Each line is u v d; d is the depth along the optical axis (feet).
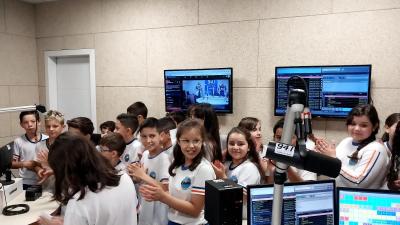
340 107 10.28
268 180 6.63
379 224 4.34
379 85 10.14
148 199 5.56
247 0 11.84
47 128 9.01
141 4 13.88
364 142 6.18
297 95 2.66
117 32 14.51
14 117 15.49
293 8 11.14
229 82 11.98
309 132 2.63
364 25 10.21
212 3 12.45
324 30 10.74
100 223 4.22
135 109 11.59
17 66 15.55
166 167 7.07
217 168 6.26
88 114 16.17
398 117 7.23
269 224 4.52
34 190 7.74
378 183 5.91
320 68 10.44
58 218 5.10
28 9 16.01
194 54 12.95
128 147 9.16
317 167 2.54
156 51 13.74
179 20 13.15
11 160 7.90
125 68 14.51
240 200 4.15
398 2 9.77
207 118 7.89
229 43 12.26
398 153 5.70
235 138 6.76
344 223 4.49
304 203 4.58
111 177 4.45
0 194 6.97
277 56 11.50
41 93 16.57
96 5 14.85
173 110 13.08
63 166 4.12
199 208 5.61
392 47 9.92
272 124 11.74
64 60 16.43
